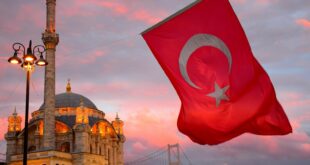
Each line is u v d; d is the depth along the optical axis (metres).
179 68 18.34
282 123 17.67
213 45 18.27
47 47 98.56
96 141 118.56
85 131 109.44
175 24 18.62
